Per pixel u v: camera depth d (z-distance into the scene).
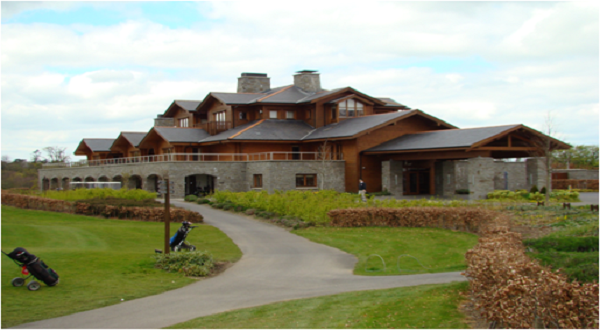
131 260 16.75
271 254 19.47
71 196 36.09
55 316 10.91
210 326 9.97
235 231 24.91
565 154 59.25
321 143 45.81
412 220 24.02
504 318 8.05
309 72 54.88
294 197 30.72
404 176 43.16
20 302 11.79
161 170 41.88
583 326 7.62
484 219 21.53
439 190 43.09
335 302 11.46
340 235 22.92
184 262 16.39
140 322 10.48
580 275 11.60
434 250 18.94
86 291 13.02
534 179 36.75
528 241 16.09
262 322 10.10
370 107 50.19
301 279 15.14
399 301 10.95
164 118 60.31
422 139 39.88
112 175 52.28
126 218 28.56
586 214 23.84
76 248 18.92
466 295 11.20
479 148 33.97
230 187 43.16
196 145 50.38
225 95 52.44
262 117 50.28
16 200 36.19
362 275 15.65
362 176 42.75
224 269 16.89
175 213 27.33
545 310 7.74
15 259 12.73
